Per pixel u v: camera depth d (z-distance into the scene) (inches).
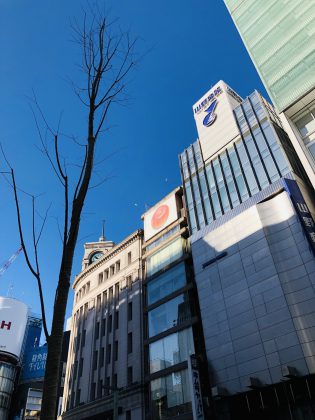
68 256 221.1
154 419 1434.5
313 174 1163.9
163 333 1605.6
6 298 4397.1
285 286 1229.1
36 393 3949.3
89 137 257.6
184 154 2065.7
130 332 1860.2
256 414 1141.7
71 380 2089.1
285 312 1187.3
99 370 1916.8
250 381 1128.8
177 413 1362.0
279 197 1409.9
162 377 1503.4
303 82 1301.7
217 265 1498.5
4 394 3841.0
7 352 4079.7
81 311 2335.1
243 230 1470.2
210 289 1470.2
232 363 1251.8
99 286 2289.6
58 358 194.5
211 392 1254.9
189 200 1881.2
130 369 1748.3
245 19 1718.8
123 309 1980.8
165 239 1927.9
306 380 1069.8
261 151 1610.5
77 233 229.8
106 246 2928.2
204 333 1401.3
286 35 1475.1
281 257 1290.6
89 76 271.6
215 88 2063.2
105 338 2001.7
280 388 1115.3
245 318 1290.6
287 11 1534.2
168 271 1776.6
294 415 1061.1
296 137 1254.3
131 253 2162.9
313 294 1152.2
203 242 1621.6
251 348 1221.7
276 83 1400.1
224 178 1727.4
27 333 4638.3
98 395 1829.5
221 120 1916.8
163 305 1694.1
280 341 1155.9
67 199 233.0
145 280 1905.8
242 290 1349.7
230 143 1796.3
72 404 1978.3
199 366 1342.3
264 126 1662.2
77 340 2228.1
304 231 1235.9
